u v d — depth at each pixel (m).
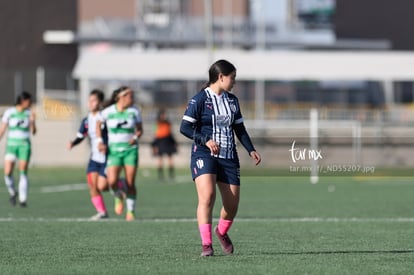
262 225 57.31
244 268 36.38
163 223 58.50
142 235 50.62
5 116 73.19
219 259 39.31
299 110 176.75
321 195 89.38
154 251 42.72
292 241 47.69
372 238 49.25
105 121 60.50
